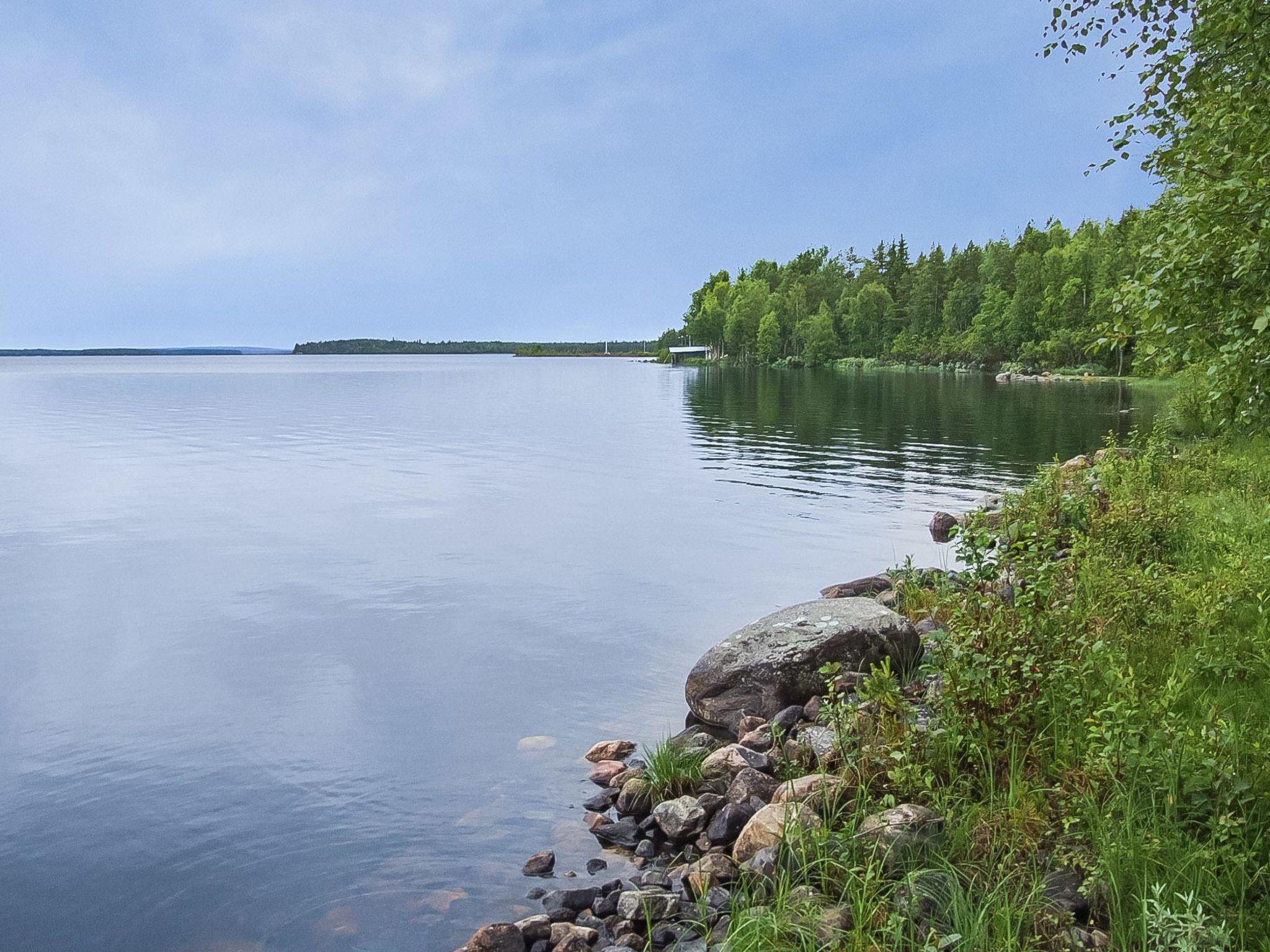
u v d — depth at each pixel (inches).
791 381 3917.3
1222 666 262.5
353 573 545.0
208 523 712.4
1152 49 296.2
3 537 656.4
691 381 4094.5
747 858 216.2
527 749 296.7
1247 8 257.1
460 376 5334.6
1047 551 271.4
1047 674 237.8
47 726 314.0
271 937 195.9
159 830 242.5
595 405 2351.1
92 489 890.1
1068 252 4790.8
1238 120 273.1
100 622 442.9
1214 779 187.9
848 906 182.7
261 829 243.4
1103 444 1259.8
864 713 265.7
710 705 321.4
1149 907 163.9
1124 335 311.9
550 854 227.8
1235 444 726.5
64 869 223.0
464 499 839.1
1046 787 211.5
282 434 1528.1
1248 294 265.6
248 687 354.0
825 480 962.1
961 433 1471.5
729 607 472.7
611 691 351.6
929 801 222.2
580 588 510.9
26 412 2044.8
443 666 378.6
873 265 7253.9
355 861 227.3
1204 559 408.2
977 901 176.9
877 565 568.4
